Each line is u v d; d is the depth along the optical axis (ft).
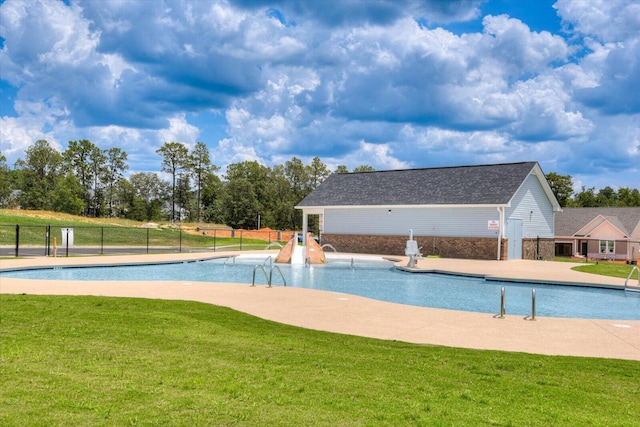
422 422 14.69
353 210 115.14
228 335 27.81
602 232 159.84
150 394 16.52
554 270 72.64
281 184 326.85
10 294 42.04
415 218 106.32
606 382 19.92
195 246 152.46
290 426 14.07
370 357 23.06
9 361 20.48
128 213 324.39
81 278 64.44
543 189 111.96
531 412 15.99
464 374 20.48
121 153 323.98
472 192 101.14
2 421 13.80
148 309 35.76
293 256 87.51
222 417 14.60
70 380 17.90
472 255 98.48
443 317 34.73
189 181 334.03
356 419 14.78
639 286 52.49
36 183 304.71
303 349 24.57
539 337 28.68
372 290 55.42
